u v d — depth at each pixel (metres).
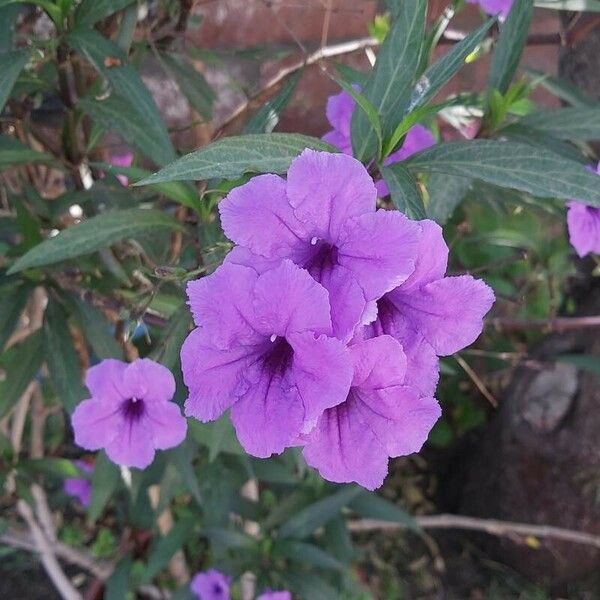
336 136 0.28
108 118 0.31
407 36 0.23
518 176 0.22
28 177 0.43
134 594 0.63
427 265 0.19
